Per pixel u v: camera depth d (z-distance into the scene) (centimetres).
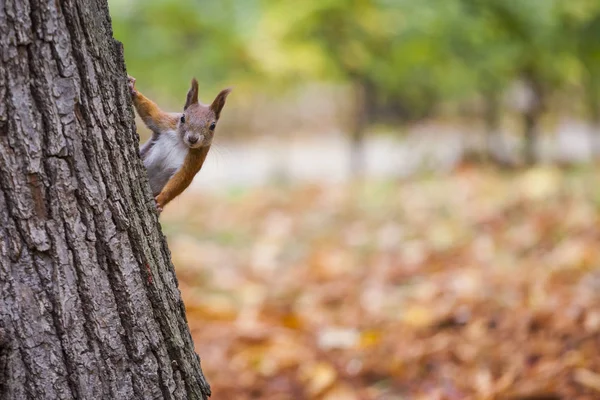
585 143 2436
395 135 2478
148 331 392
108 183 375
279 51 1766
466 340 856
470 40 1678
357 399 766
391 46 1830
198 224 1702
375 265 1267
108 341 377
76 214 366
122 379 382
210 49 1639
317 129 3941
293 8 1752
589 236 1231
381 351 864
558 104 2400
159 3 1579
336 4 1719
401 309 1025
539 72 1891
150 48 1605
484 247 1279
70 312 368
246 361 866
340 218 1662
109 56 383
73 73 360
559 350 791
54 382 366
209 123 537
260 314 1036
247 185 2266
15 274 357
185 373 414
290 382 815
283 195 2016
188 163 536
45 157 357
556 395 711
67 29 357
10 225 354
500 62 1755
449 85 1989
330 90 3797
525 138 2089
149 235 400
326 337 915
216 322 1001
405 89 2094
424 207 1662
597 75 1800
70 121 360
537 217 1412
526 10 1585
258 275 1267
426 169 2195
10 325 357
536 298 949
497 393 727
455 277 1120
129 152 391
